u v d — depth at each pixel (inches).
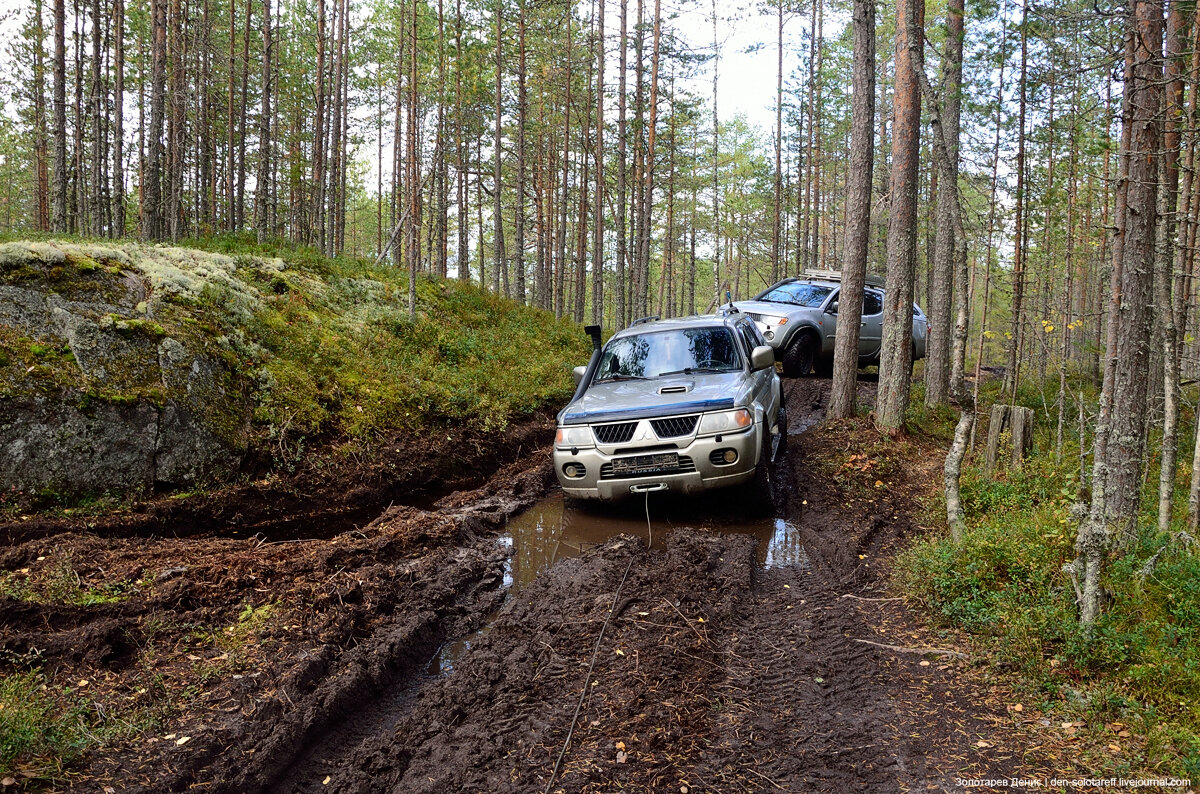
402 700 153.2
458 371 423.5
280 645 157.3
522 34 816.9
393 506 272.8
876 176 1056.8
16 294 257.1
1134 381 208.1
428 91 944.9
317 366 344.8
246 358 314.8
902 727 131.3
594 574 207.5
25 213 1488.7
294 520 265.1
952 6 352.5
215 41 900.0
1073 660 145.3
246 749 122.0
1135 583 164.1
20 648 143.8
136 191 1081.4
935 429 371.6
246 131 1082.1
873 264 917.2
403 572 207.6
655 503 286.8
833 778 117.1
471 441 354.9
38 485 230.5
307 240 1013.2
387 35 971.9
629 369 304.2
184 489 259.3
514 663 159.0
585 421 260.1
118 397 251.1
